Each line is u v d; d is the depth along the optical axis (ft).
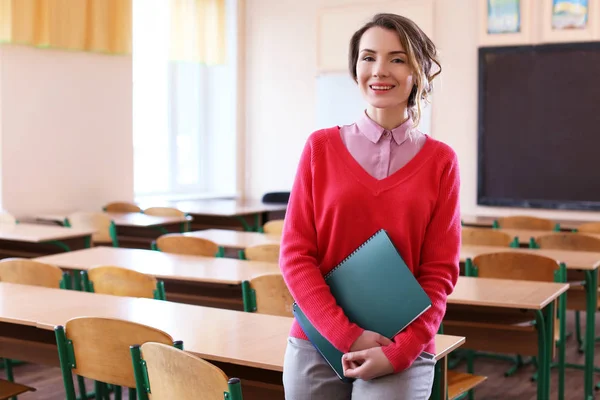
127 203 21.77
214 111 28.32
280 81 27.50
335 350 5.23
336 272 5.32
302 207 5.56
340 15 25.90
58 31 20.61
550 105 22.57
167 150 26.71
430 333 5.15
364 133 5.52
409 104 5.60
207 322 8.34
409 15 24.48
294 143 27.32
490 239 15.81
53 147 21.02
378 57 5.41
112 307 9.10
